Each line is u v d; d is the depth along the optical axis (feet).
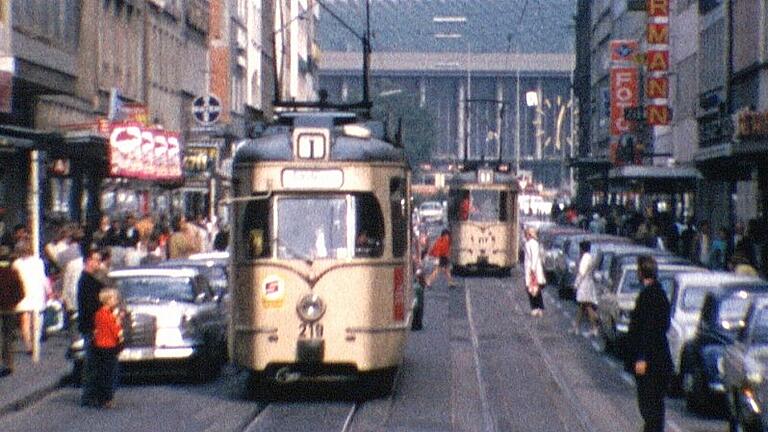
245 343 125.08
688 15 392.27
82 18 264.93
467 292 292.40
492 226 339.77
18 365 151.74
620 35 556.51
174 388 139.33
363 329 124.36
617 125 446.60
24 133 200.44
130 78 309.22
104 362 124.26
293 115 137.90
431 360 164.45
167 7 352.28
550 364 160.76
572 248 276.62
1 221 200.44
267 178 124.98
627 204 450.30
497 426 111.65
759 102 293.84
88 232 254.47
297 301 124.06
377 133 137.28
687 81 393.50
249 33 480.64
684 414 118.93
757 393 94.12
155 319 140.97
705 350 117.50
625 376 149.18
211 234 289.94
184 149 300.40
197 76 400.06
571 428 110.73
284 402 127.75
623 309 164.45
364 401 128.47
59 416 118.83
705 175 290.56
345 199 125.08
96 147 225.15
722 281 138.62
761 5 292.20
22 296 143.74
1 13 197.06
